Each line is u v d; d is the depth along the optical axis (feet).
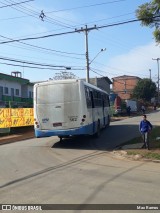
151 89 336.90
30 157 52.65
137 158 51.19
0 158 51.96
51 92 64.28
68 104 63.72
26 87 188.55
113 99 192.54
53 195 30.19
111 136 83.05
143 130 59.06
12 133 96.73
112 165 45.91
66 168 43.42
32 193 31.01
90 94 69.97
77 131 63.41
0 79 164.86
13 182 35.60
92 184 34.24
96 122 76.69
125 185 33.73
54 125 63.93
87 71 135.03
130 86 374.63
